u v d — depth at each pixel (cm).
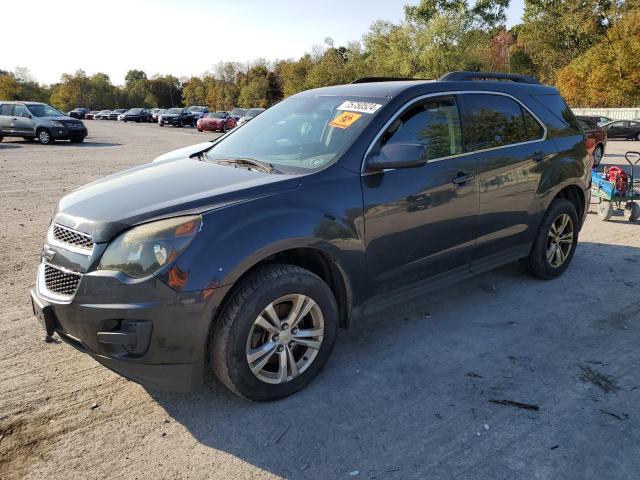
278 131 387
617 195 737
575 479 236
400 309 426
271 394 292
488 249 412
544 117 460
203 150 420
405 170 341
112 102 10806
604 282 486
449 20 3731
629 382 316
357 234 315
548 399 298
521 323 398
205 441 264
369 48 4659
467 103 396
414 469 243
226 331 270
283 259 311
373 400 298
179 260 254
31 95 9731
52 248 285
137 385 313
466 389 309
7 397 298
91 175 1188
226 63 9125
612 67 3975
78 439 264
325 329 309
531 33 5088
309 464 247
